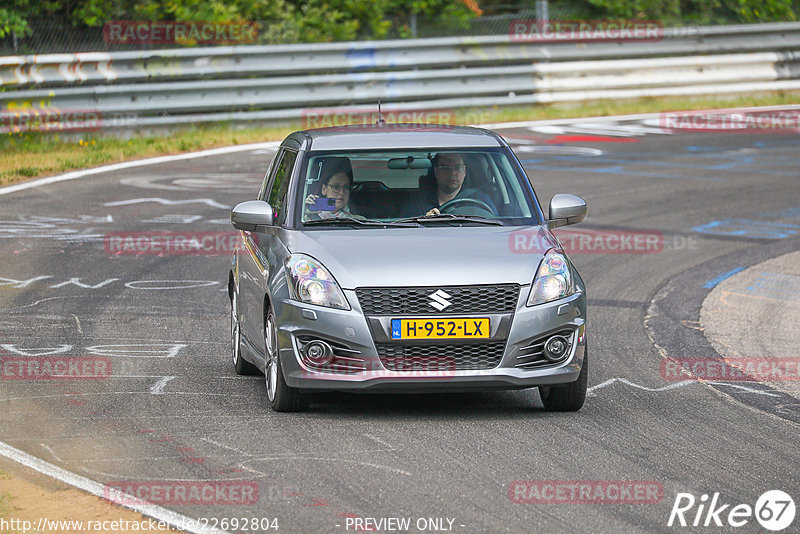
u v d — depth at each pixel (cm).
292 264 2691
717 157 7938
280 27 10062
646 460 2361
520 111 9531
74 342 3497
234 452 2364
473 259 2680
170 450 2377
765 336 3775
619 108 9906
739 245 5388
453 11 11088
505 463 2312
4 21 8731
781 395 3019
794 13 12400
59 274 4509
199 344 3519
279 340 2647
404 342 2594
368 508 2020
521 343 2628
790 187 6912
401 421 2645
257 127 8569
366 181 2977
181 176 6875
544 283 2675
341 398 2889
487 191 2994
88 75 7838
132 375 3098
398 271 2631
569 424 2648
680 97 10288
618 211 6156
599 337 3741
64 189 6391
